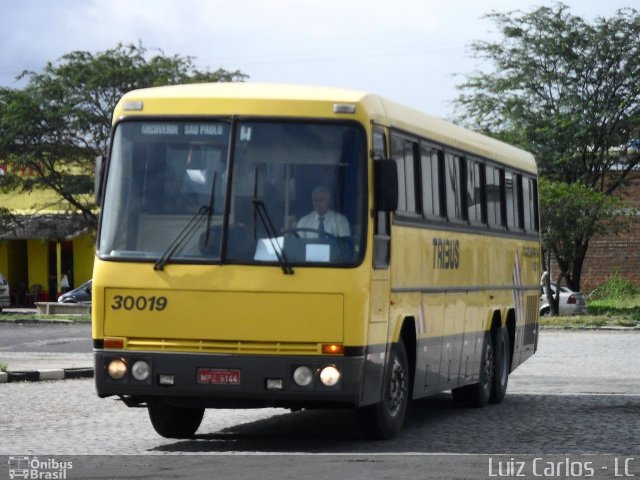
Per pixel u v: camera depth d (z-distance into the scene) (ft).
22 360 113.09
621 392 88.53
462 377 72.13
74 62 237.25
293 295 52.75
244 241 53.26
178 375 53.11
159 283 53.47
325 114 54.03
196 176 54.08
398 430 59.82
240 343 52.85
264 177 53.67
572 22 243.60
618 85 243.40
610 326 188.44
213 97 54.54
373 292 54.19
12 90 237.04
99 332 54.03
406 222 60.18
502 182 82.99
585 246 230.89
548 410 75.51
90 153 239.30
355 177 53.62
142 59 240.12
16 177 240.73
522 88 245.04
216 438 59.77
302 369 52.54
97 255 54.29
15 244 275.80
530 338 91.97
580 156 242.37
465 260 72.13
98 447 55.72
